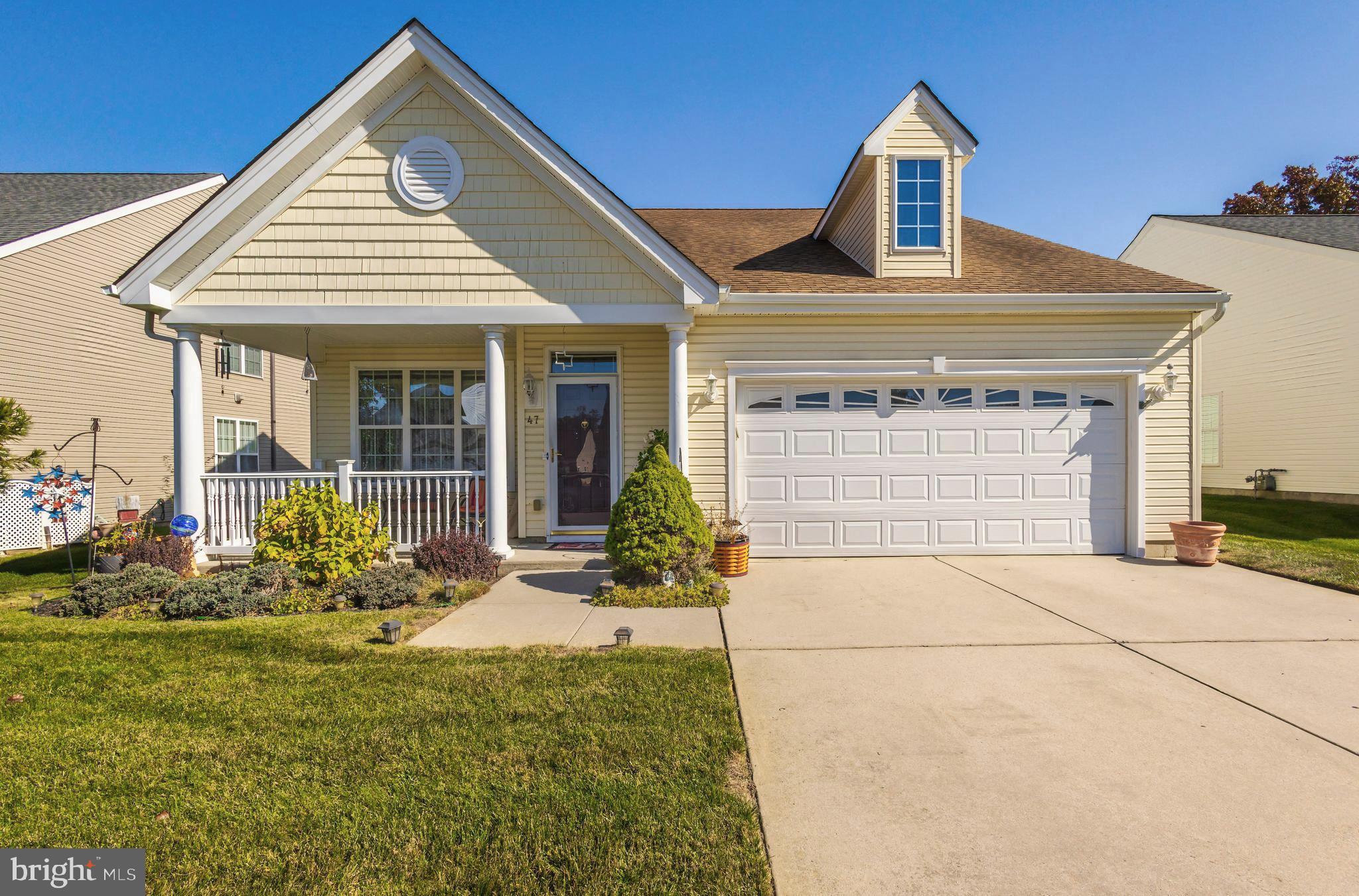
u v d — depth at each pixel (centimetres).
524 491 904
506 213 754
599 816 277
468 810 281
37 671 443
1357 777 310
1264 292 1451
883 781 306
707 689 407
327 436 989
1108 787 302
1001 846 259
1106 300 814
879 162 880
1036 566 788
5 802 289
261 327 802
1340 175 2395
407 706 385
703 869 245
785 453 840
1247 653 479
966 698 400
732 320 833
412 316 748
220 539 774
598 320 755
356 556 680
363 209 748
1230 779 308
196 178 1583
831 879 241
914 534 848
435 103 750
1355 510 1241
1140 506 841
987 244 1038
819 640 511
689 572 670
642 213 1303
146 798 292
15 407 855
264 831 269
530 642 508
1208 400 1598
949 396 848
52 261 1205
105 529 848
